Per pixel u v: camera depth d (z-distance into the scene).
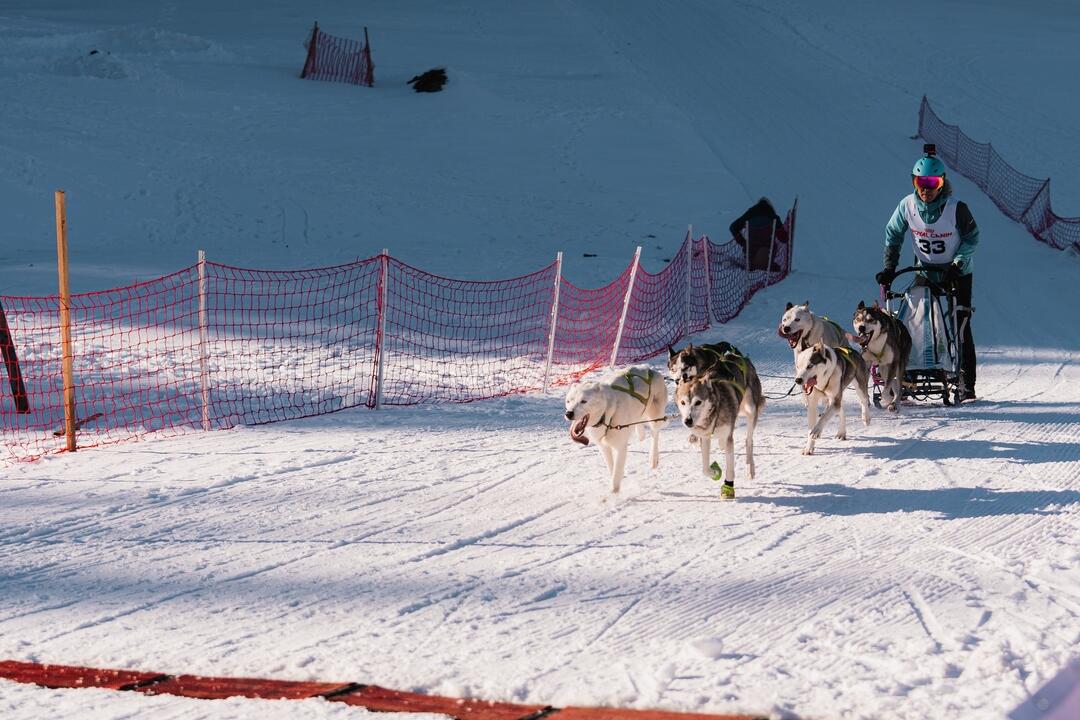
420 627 5.56
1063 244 23.95
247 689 4.84
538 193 27.00
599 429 7.65
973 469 8.73
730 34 47.00
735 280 19.70
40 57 35.56
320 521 7.46
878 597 5.83
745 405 8.38
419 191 26.30
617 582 6.19
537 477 8.60
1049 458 9.08
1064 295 19.36
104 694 4.78
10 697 4.76
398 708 4.56
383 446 9.62
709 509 7.70
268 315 15.97
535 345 14.88
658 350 14.88
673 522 7.39
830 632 5.32
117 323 15.00
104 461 9.11
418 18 48.97
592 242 23.28
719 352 8.87
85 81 32.84
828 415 9.30
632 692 4.63
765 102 37.84
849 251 24.53
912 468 8.77
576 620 5.61
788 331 10.51
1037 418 10.75
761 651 5.11
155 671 5.08
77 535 7.18
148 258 19.72
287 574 6.42
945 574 6.20
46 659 5.24
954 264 11.23
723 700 4.51
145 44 39.38
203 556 6.76
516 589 6.11
